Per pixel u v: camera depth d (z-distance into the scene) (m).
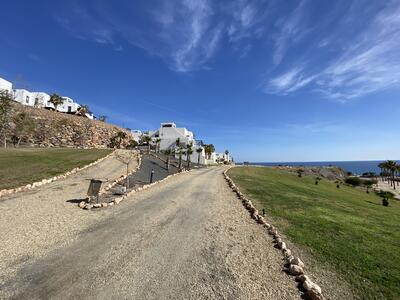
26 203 13.78
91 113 78.81
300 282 6.63
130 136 76.88
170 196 18.73
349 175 121.19
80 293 5.79
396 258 8.43
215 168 59.62
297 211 15.18
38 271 6.77
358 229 12.05
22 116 48.47
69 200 15.18
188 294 5.92
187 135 87.56
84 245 8.66
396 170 97.38
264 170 68.81
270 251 8.71
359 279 6.86
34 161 26.19
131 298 5.66
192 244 9.14
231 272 7.10
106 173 26.53
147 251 8.34
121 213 13.16
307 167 104.44
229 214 13.90
